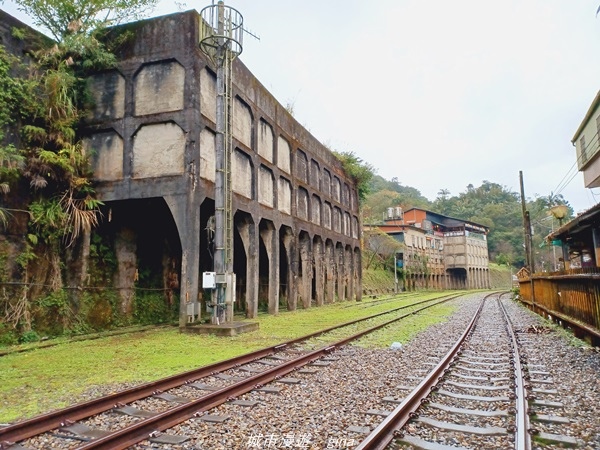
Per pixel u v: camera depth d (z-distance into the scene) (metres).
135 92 16.08
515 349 10.59
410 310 23.58
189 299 14.52
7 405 6.52
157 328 15.63
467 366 9.05
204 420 5.66
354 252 36.47
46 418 5.39
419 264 67.88
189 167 15.07
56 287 14.17
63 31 15.97
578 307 12.85
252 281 19.14
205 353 10.62
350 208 36.06
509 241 109.31
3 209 12.86
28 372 8.70
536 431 5.09
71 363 9.54
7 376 8.38
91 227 15.57
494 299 35.72
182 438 5.03
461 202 132.50
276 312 21.45
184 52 15.73
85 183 15.37
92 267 15.45
